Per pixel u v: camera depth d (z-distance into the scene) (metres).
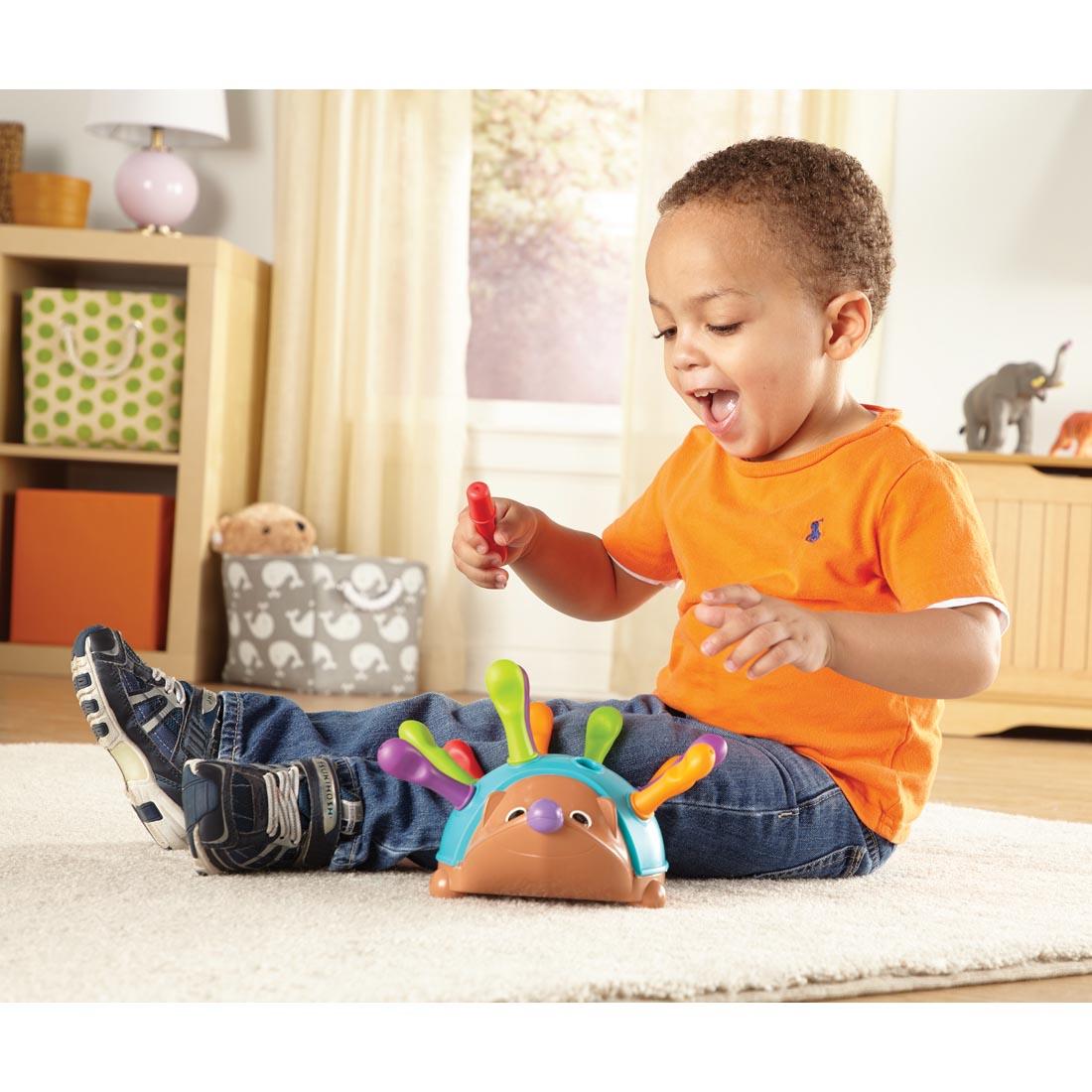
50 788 1.25
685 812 0.93
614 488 2.76
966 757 1.97
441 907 0.83
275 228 2.68
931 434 2.72
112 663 0.93
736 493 1.03
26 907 0.79
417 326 2.66
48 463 2.75
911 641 0.85
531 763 0.87
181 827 0.94
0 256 2.53
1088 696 2.28
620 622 2.63
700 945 0.76
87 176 2.83
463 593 2.76
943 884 1.00
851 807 0.98
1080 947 0.81
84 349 2.51
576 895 0.85
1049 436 2.71
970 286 2.71
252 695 0.97
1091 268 2.70
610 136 2.81
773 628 0.78
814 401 0.99
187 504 2.48
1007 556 2.28
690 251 0.95
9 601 2.60
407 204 2.66
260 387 2.74
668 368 1.00
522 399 2.84
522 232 2.83
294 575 2.47
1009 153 2.70
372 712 0.99
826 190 0.97
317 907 0.82
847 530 0.96
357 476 2.66
